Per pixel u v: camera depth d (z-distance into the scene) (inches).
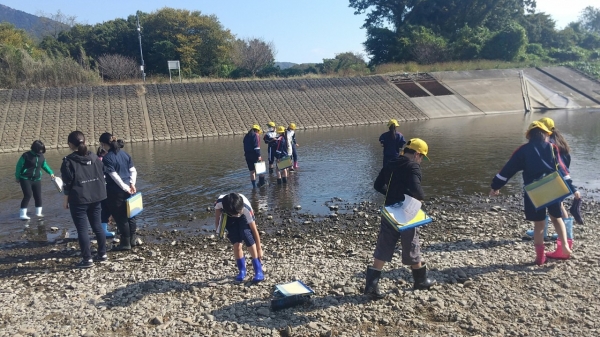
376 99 1258.6
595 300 182.7
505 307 181.0
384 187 201.8
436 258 239.8
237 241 219.0
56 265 261.4
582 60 1969.7
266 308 188.7
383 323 173.6
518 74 1508.4
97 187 253.9
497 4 2176.4
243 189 451.8
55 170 615.2
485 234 284.2
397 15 2277.3
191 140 939.3
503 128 892.6
